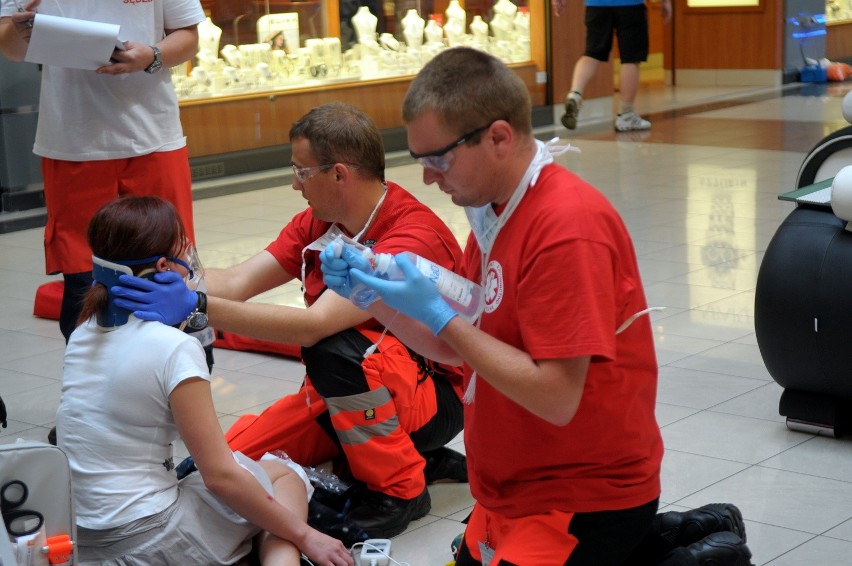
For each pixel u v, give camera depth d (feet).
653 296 18.16
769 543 9.90
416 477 10.50
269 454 10.69
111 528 8.68
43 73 13.33
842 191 11.50
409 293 6.32
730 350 15.37
